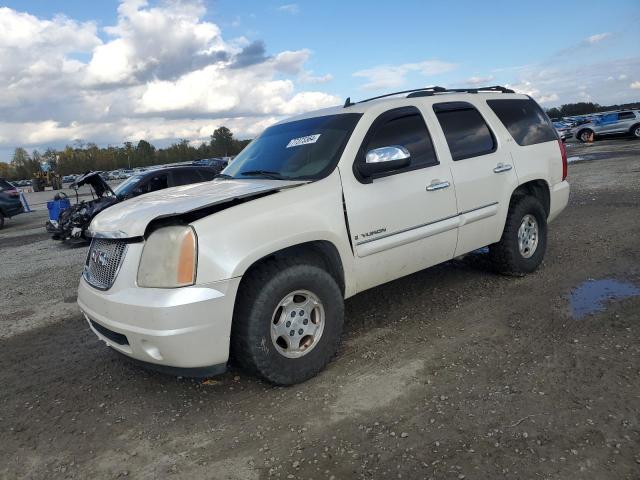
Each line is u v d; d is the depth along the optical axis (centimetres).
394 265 412
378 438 280
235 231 320
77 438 315
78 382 396
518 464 249
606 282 497
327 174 378
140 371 405
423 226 424
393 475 250
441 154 444
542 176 533
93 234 365
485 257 546
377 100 453
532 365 346
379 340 412
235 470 266
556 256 608
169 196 378
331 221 364
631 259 563
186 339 303
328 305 357
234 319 329
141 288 316
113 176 7888
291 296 343
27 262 1004
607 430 268
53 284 765
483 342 390
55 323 562
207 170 1234
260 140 491
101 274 351
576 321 411
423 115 447
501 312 447
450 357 370
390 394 326
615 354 349
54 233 1249
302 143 426
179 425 317
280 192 353
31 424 337
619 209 855
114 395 368
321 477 254
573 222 798
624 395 299
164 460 283
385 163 374
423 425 289
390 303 496
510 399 307
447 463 254
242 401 338
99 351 462
